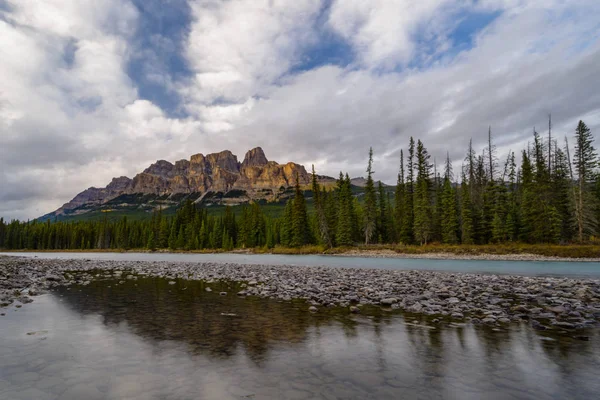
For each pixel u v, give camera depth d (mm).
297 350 7836
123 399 5180
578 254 44125
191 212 124250
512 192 71938
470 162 79188
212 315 11688
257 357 7324
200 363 6914
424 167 70875
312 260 51344
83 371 6391
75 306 13227
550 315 11164
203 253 99375
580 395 5438
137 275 27250
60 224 153000
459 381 6027
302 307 13172
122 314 11820
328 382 5953
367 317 11344
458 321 10711
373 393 5480
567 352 7629
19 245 148750
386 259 51906
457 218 65812
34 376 6121
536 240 55531
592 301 13648
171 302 14336
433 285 18594
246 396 5324
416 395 5418
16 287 18156
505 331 9438
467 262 42156
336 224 79312
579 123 55812
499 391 5590
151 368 6598
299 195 82438
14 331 9297
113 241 147375
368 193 74000
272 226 104938
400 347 8062
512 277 22781
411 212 70188
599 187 61406
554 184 61031
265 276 24812
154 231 128500
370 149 75312
